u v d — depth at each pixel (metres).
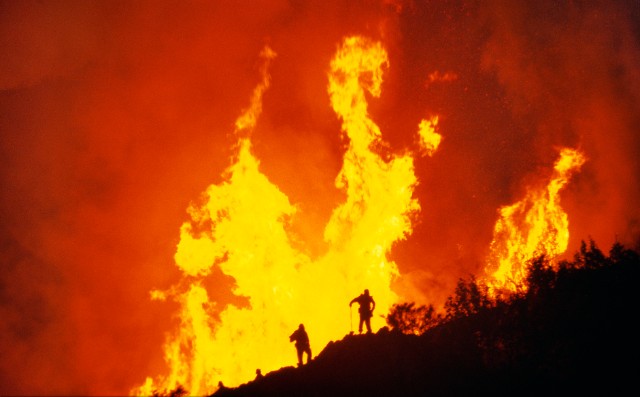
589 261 16.36
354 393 16.89
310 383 17.61
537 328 15.34
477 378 15.79
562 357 14.55
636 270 15.36
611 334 14.34
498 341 16.00
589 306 14.99
